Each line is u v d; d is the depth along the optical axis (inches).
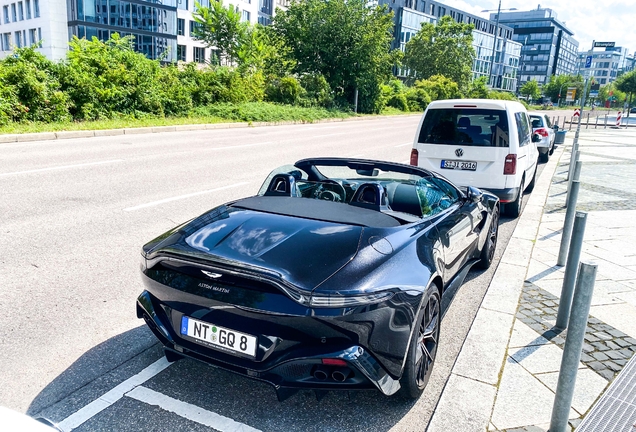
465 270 177.6
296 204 133.9
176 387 118.3
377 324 98.9
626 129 1430.9
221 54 1651.1
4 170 359.9
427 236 128.2
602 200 372.5
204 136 677.9
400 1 3316.9
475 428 106.2
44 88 608.1
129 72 748.0
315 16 1454.2
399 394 115.3
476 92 3065.9
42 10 2070.6
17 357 126.3
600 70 7126.0
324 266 101.3
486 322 158.1
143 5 2055.9
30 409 107.0
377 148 652.1
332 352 96.6
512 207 311.0
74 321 146.6
